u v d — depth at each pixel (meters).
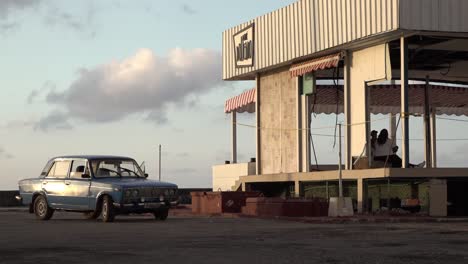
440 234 13.86
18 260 9.34
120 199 18.28
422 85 31.92
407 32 22.03
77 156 19.81
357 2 23.52
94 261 9.19
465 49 26.19
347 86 25.69
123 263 8.97
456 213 23.38
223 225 17.11
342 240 12.41
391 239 12.61
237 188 31.25
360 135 24.98
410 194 21.92
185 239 12.67
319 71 29.75
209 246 11.25
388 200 22.16
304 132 28.23
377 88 31.02
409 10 21.52
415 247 11.02
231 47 32.75
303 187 27.14
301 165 28.44
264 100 31.19
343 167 28.78
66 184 19.55
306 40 26.56
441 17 21.83
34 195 20.36
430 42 24.44
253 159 32.25
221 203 24.20
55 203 19.78
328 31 25.22
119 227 16.28
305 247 11.05
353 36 23.73
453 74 31.97
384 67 23.77
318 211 20.98
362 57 24.98
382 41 23.77
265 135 31.12
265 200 21.80
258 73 31.52
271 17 29.17
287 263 8.91
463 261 9.10
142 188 18.59
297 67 27.91
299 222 18.91
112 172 19.47
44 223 18.25
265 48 29.62
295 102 28.88
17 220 20.05
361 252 10.24
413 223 18.48
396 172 21.42
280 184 29.09
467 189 23.53
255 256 9.73
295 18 27.31
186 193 42.22
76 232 14.61
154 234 13.97
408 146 22.42
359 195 23.11
